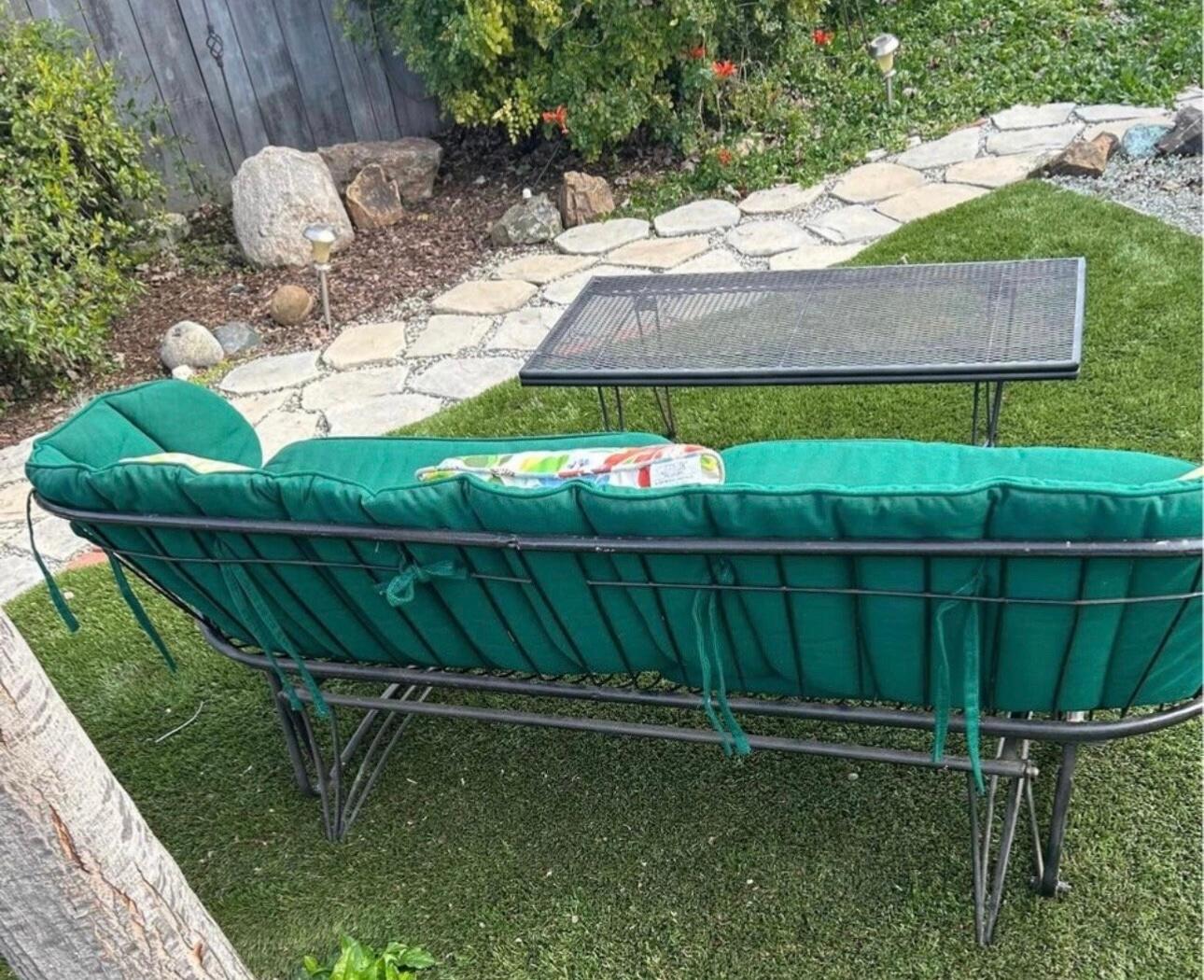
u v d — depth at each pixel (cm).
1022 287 267
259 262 551
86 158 523
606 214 536
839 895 203
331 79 634
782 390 360
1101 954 185
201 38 601
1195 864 195
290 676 249
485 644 197
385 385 428
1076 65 559
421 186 596
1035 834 194
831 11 650
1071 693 166
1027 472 199
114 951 153
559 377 263
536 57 549
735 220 502
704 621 170
